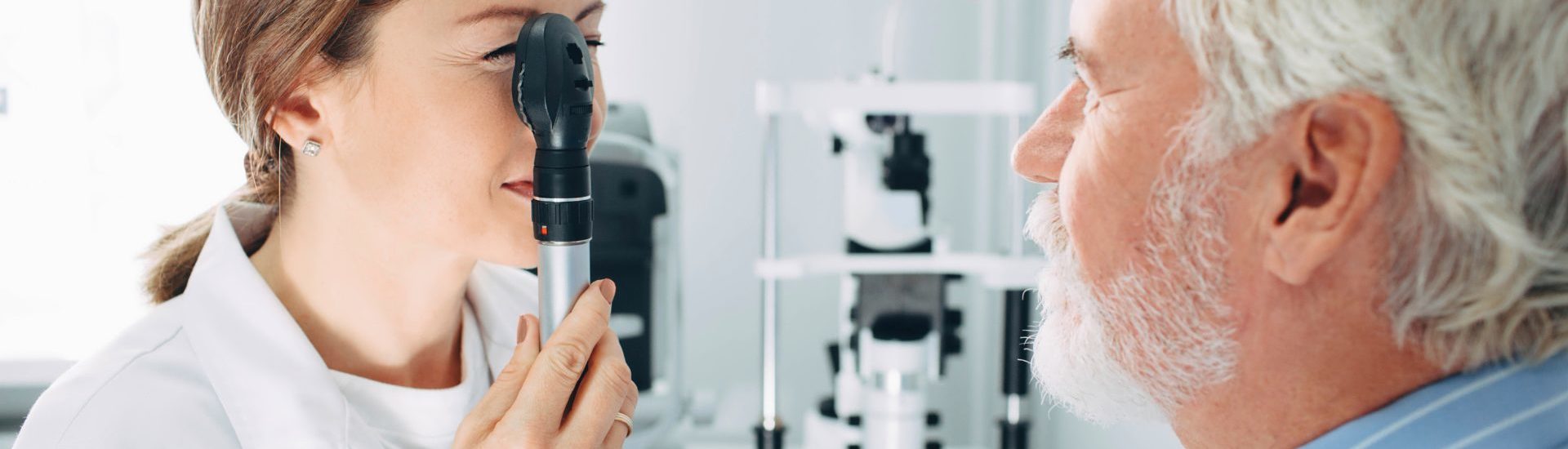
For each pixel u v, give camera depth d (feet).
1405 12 1.61
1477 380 1.73
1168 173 1.94
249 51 2.49
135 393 2.48
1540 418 1.70
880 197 4.99
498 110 2.44
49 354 7.67
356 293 2.78
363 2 2.36
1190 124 1.89
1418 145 1.65
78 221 7.66
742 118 8.26
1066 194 2.16
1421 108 1.62
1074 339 2.25
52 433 2.35
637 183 6.35
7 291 7.61
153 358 2.57
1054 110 2.39
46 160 7.57
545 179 2.33
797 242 8.37
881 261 4.88
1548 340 1.69
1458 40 1.60
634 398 2.62
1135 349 2.08
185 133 7.72
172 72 7.64
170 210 7.77
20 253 7.61
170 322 2.66
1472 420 1.73
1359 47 1.64
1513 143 1.60
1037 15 6.83
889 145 5.04
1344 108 1.69
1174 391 2.05
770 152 4.77
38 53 7.46
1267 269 1.85
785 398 8.55
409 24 2.37
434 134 2.43
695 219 8.41
